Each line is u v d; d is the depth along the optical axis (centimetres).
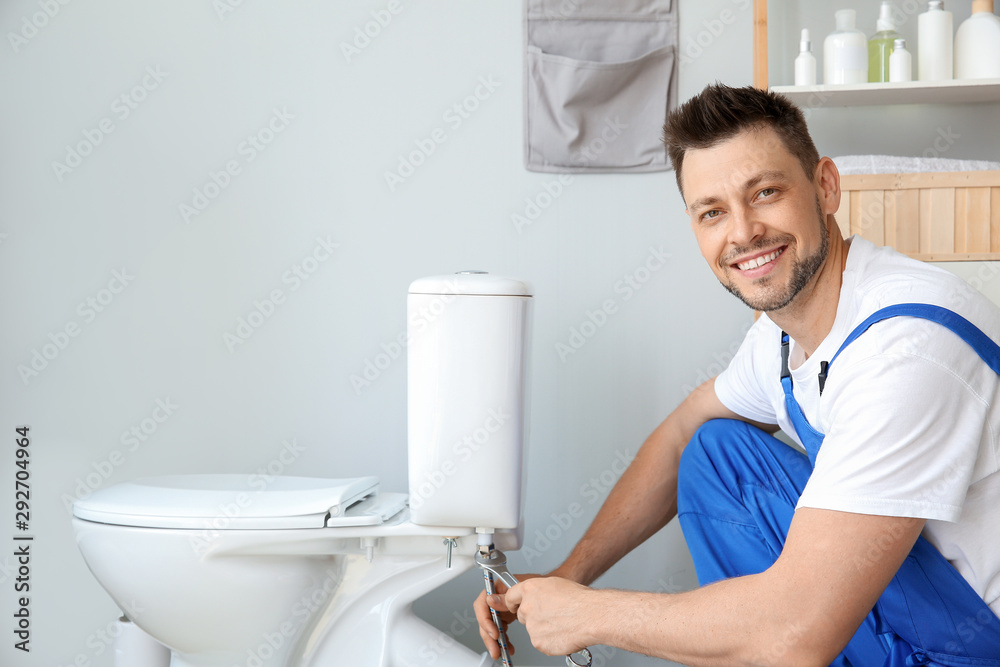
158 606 106
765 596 74
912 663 88
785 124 86
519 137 149
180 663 113
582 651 94
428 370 104
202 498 109
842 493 73
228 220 152
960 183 125
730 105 86
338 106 150
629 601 84
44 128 152
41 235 152
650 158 146
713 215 88
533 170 148
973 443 74
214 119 151
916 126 144
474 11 149
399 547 112
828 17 144
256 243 151
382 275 151
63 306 152
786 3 145
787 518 103
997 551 82
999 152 142
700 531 107
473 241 150
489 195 149
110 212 152
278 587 107
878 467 73
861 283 87
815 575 72
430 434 105
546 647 90
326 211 151
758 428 112
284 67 151
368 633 116
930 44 133
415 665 114
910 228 127
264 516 104
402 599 115
